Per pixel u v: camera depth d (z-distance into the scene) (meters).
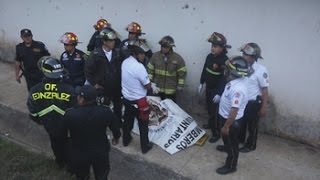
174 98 6.02
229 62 4.30
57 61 4.38
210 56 5.41
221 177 4.74
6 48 8.45
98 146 4.04
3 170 4.79
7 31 8.28
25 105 6.57
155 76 5.82
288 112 5.39
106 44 5.11
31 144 5.95
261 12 5.09
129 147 5.35
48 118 4.40
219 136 5.51
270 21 5.07
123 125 5.24
